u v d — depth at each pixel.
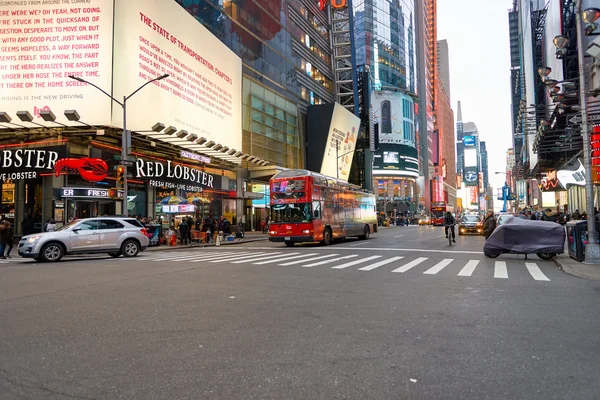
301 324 6.17
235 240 31.47
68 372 4.29
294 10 56.94
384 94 136.75
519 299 8.02
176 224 31.75
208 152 34.94
